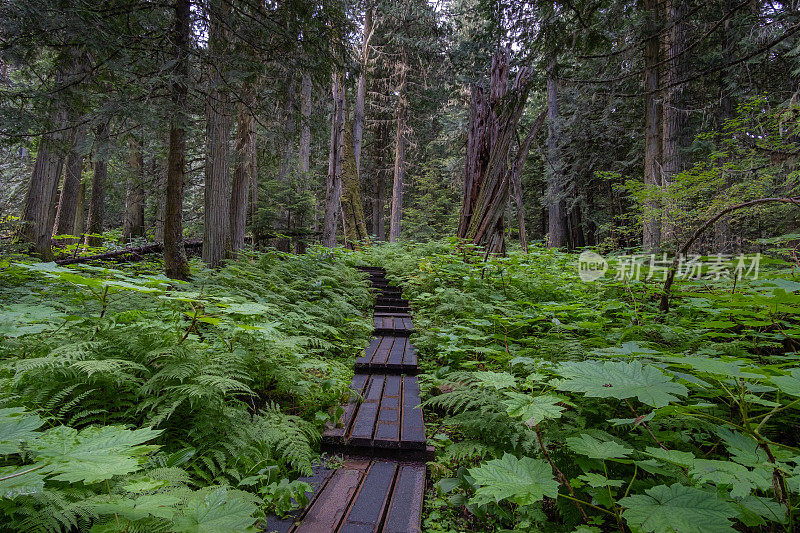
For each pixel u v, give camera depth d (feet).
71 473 3.57
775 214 19.08
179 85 17.25
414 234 80.18
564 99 53.72
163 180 34.53
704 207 18.40
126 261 29.04
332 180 46.34
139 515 4.01
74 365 6.41
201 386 6.86
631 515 3.79
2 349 7.54
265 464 6.91
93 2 15.93
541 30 22.16
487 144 29.96
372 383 11.93
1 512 4.41
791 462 4.99
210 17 18.70
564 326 10.23
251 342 9.62
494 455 6.95
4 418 3.90
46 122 17.17
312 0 21.25
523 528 5.57
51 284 13.56
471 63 46.09
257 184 39.42
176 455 6.15
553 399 4.95
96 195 44.78
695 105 32.14
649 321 11.39
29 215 26.32
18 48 15.24
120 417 6.99
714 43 30.42
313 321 14.83
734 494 3.84
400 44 66.08
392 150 89.56
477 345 12.68
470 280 18.88
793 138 19.07
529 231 82.12
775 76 27.40
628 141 47.50
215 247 23.02
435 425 9.50
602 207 62.54
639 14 29.55
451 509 6.53
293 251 42.65
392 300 23.82
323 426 8.77
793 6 20.80
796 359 7.62
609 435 6.26
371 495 6.81
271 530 5.74
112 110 15.47
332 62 23.12
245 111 24.71
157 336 8.10
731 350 8.59
